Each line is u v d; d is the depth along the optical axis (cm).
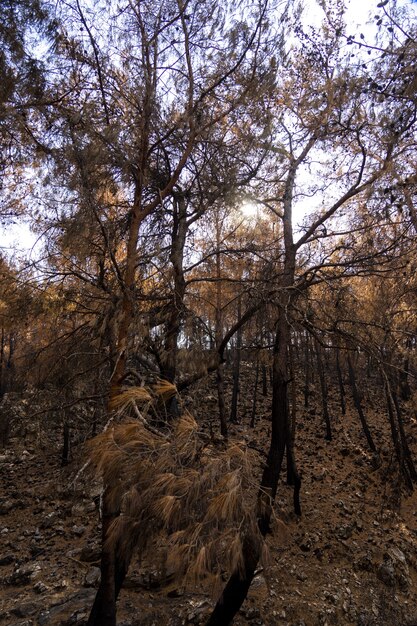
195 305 619
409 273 597
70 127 490
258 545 266
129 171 519
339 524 963
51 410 536
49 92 548
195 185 640
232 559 238
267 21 519
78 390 552
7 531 907
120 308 508
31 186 611
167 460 282
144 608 680
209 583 243
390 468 668
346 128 602
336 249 658
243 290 662
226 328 775
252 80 527
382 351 623
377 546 908
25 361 586
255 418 1492
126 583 727
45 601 689
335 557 873
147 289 580
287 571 816
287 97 675
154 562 268
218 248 716
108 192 541
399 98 507
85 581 739
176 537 246
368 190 592
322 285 693
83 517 936
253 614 701
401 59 467
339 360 1320
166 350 530
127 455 292
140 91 516
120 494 283
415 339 626
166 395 411
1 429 546
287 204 752
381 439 1363
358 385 1498
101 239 531
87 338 565
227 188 576
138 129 527
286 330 675
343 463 1257
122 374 479
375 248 651
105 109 545
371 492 1106
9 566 810
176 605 694
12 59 520
